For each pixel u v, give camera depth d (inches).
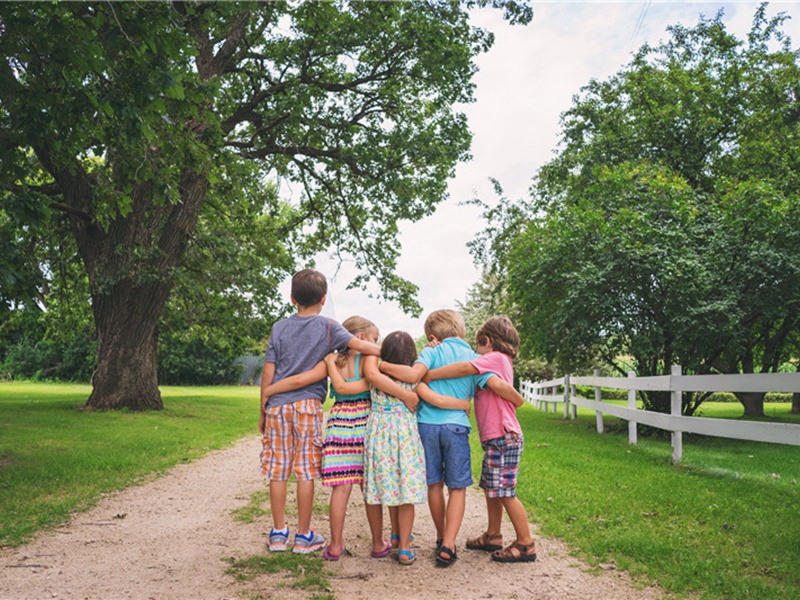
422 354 159.5
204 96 289.1
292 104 563.8
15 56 246.8
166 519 188.4
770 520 185.3
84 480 239.6
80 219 545.0
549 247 516.1
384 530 182.9
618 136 697.0
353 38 579.2
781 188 556.1
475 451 348.8
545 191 794.8
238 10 445.4
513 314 895.1
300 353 159.9
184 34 246.7
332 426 156.5
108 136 274.4
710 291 447.5
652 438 473.7
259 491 234.7
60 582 131.0
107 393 560.7
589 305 455.5
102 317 568.7
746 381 253.6
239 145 612.4
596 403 477.4
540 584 133.6
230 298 719.7
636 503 207.6
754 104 689.0
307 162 687.1
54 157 280.5
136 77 234.7
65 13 256.8
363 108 657.6
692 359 460.8
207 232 703.7
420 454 151.2
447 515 149.6
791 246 429.4
